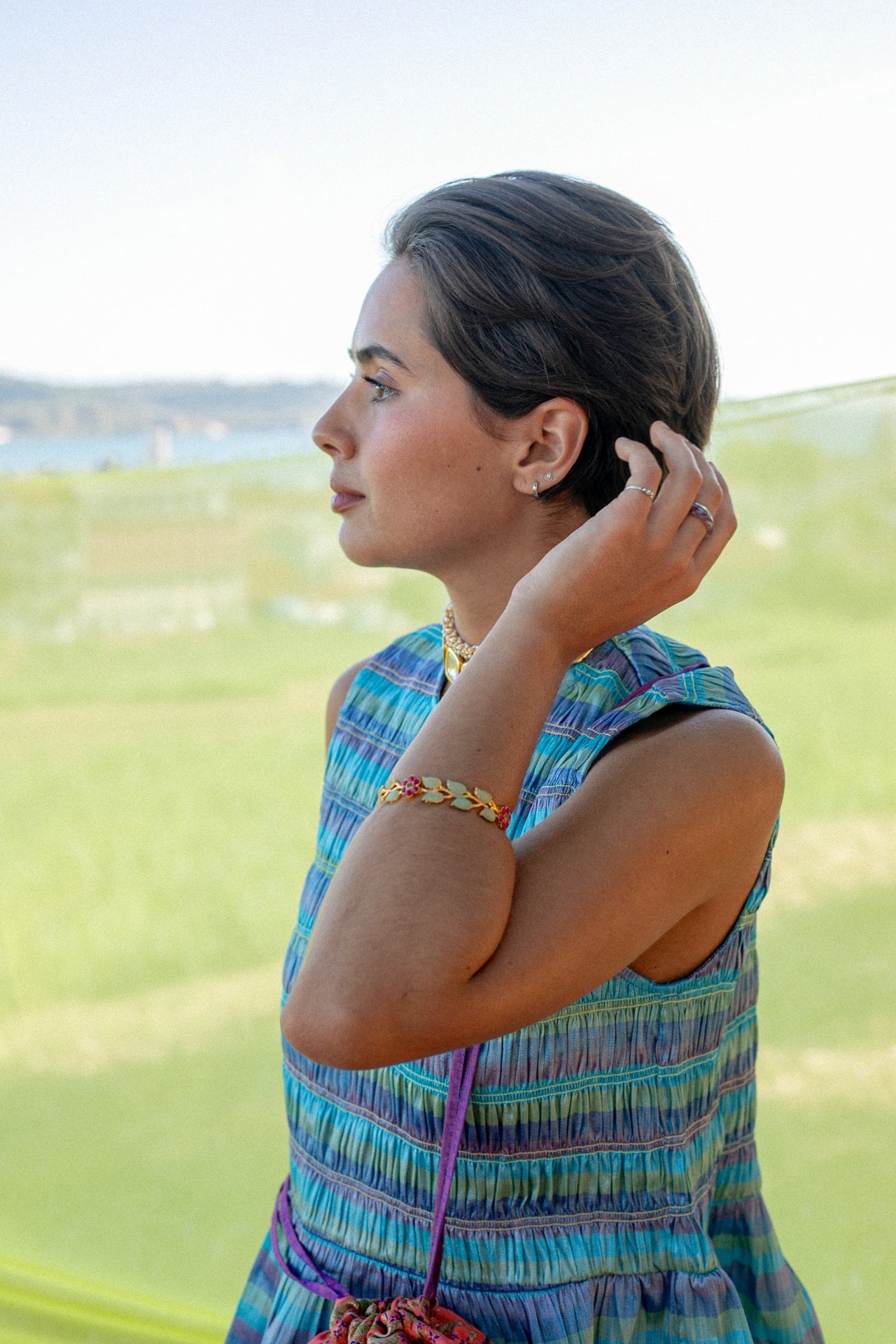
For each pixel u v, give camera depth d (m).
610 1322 0.88
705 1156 0.96
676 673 0.93
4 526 3.66
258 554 3.60
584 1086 0.88
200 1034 2.83
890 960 2.29
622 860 0.80
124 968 3.12
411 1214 0.91
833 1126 2.03
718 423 2.11
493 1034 0.77
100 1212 2.30
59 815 3.45
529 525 0.98
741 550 2.71
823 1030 2.18
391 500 0.97
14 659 3.70
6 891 3.29
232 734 3.58
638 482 0.86
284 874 3.34
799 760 2.63
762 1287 1.06
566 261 0.90
